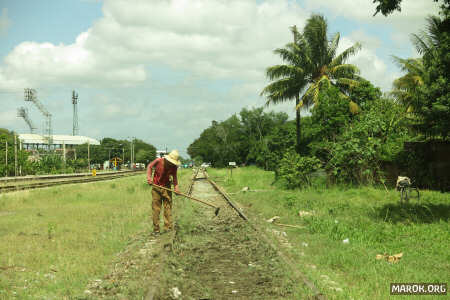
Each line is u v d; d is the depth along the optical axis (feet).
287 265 16.53
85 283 14.92
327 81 71.31
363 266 17.56
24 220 30.01
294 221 31.17
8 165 121.39
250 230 24.95
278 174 65.21
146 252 19.70
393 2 28.66
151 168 25.03
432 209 32.94
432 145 49.08
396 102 62.03
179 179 106.22
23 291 14.17
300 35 76.89
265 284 14.80
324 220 28.94
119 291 13.94
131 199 46.52
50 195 51.44
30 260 18.31
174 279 14.92
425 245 22.03
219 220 30.63
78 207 38.52
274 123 224.12
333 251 20.21
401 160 52.34
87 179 112.27
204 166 276.00
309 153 68.23
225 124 263.49
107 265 17.65
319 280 14.87
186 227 26.55
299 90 78.07
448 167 46.88
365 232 25.02
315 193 48.83
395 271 16.78
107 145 389.39
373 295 13.96
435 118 32.63
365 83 67.87
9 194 50.19
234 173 129.59
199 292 13.89
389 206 34.83
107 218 31.42
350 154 50.11
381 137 53.83
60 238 23.16
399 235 24.82
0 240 22.72
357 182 53.78
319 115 62.18
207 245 21.43
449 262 18.54
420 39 52.65
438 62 32.50
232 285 14.80
